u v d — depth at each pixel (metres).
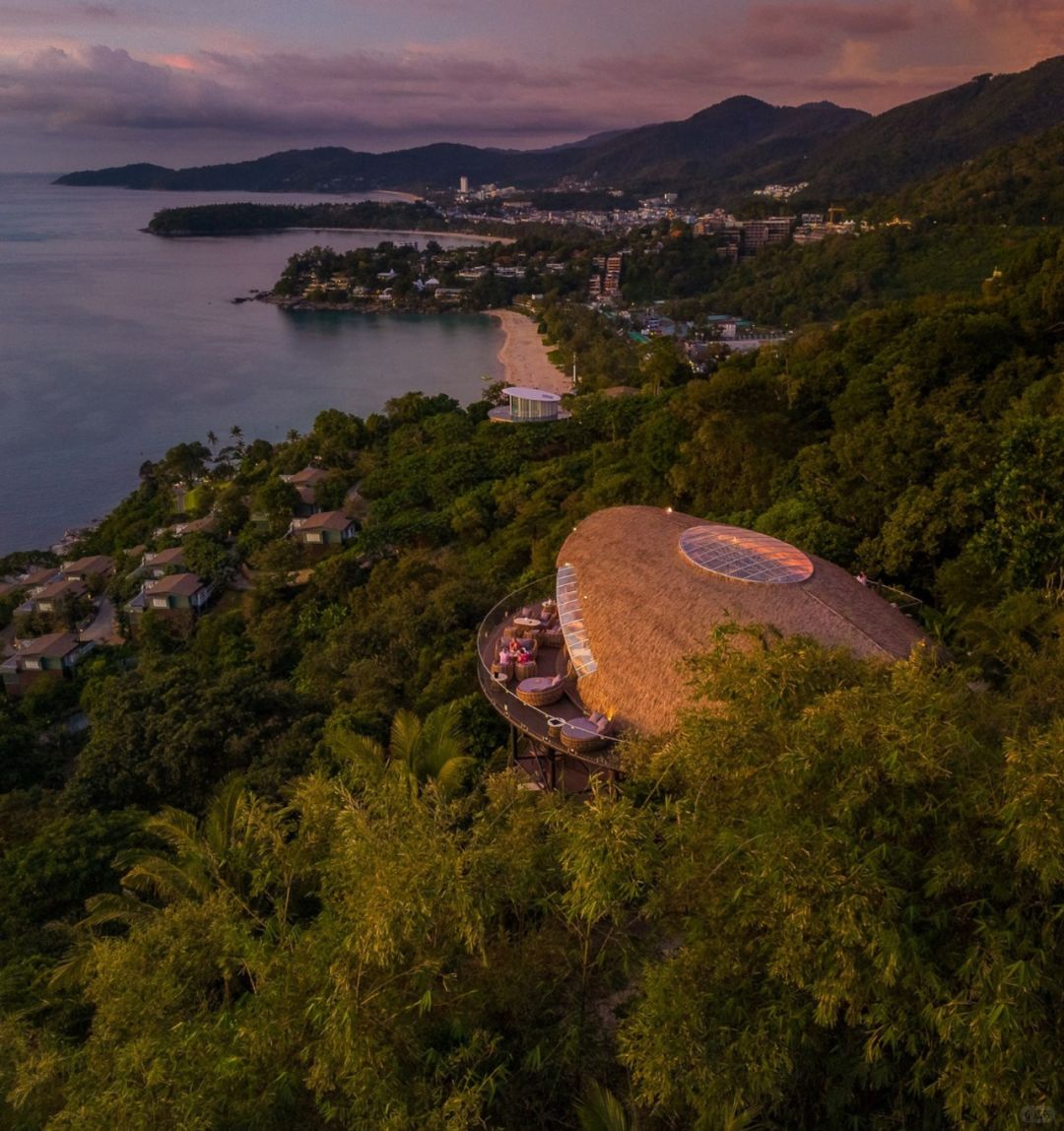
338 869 14.84
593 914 12.80
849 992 10.76
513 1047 13.88
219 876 19.83
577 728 23.92
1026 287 55.94
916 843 11.65
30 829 34.03
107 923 25.05
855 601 24.56
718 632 16.95
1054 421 30.23
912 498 34.28
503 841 15.55
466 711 32.19
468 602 49.34
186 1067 12.38
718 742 13.52
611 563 27.55
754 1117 12.64
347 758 26.17
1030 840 10.12
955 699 12.98
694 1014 11.65
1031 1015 10.06
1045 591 26.27
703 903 12.71
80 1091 13.53
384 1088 11.71
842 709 12.12
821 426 54.72
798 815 12.01
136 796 36.31
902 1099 12.27
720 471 52.53
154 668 53.03
